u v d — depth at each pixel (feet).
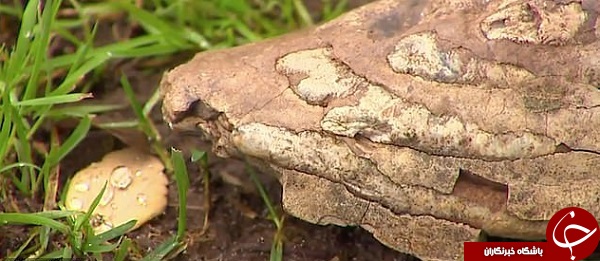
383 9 1.18
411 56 1.13
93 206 1.20
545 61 1.11
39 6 1.34
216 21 1.43
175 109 1.17
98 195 1.21
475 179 1.13
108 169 1.29
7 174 1.27
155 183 1.28
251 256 1.24
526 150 1.11
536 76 1.11
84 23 1.40
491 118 1.11
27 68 1.31
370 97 1.13
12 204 1.26
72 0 1.40
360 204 1.15
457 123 1.11
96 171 1.29
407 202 1.14
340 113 1.13
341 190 1.15
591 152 1.11
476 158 1.12
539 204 1.12
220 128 1.17
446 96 1.12
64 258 1.20
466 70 1.12
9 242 1.23
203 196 1.29
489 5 1.14
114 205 1.26
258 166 1.21
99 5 1.41
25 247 1.23
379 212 1.15
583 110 1.11
